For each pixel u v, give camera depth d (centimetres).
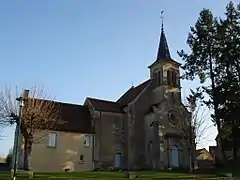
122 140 4509
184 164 4372
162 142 4350
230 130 4019
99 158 4250
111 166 4300
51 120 4006
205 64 4188
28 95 3781
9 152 4866
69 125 4231
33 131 3650
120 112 4603
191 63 4300
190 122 4231
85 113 4600
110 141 4406
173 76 4919
